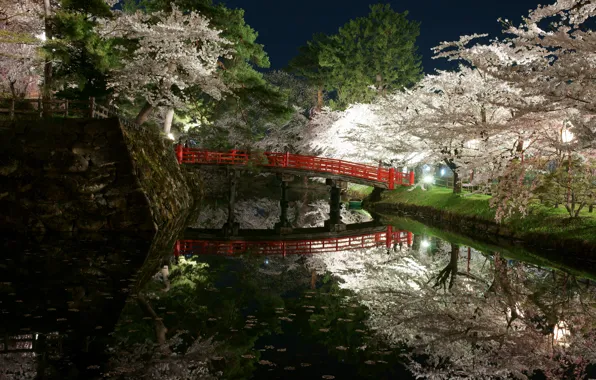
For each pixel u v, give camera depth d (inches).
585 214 559.8
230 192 1035.3
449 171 1315.2
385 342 272.4
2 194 565.9
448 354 257.9
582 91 360.8
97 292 343.3
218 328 284.5
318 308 337.1
